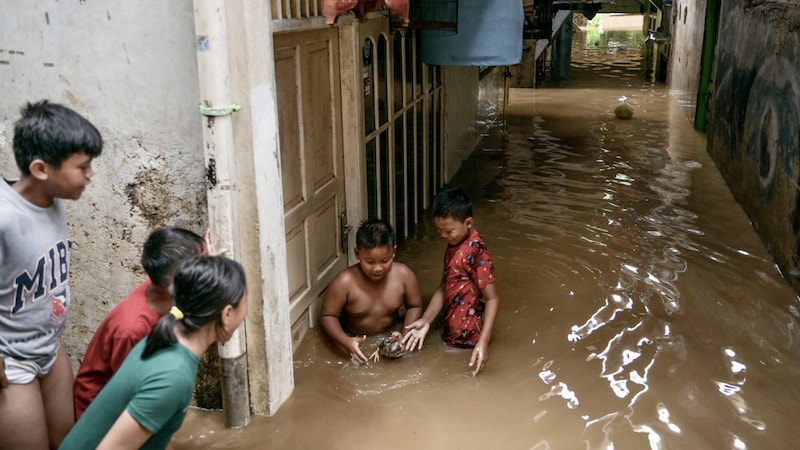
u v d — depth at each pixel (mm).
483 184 7590
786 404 3715
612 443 3383
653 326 4520
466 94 8352
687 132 10188
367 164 4891
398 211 5836
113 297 3549
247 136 3082
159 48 3086
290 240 3947
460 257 4137
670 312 4711
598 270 5352
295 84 3850
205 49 2914
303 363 4035
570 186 7516
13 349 2557
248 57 2982
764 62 6414
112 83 3182
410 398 3746
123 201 3355
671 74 14164
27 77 3281
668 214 6637
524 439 3416
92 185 3357
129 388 2119
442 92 7043
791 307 4805
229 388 3379
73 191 2438
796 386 3881
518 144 9398
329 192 4430
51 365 2744
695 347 4270
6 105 3367
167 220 3354
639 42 23562
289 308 3756
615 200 7039
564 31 18109
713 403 3715
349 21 4285
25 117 2355
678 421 3557
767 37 6344
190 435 3420
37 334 2613
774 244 5594
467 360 4109
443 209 4082
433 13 5098
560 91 14008
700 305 4820
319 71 4160
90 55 3166
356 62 4453
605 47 22234
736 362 4113
